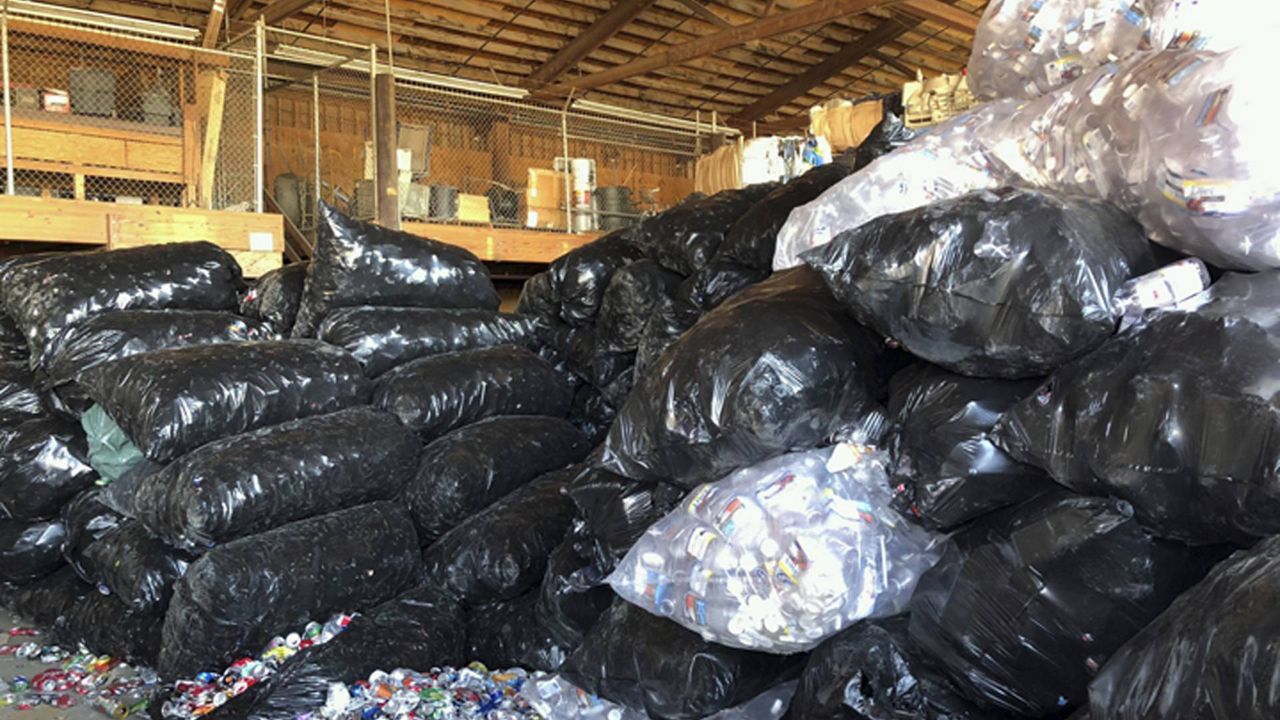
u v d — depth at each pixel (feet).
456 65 41.75
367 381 11.45
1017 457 5.82
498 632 10.07
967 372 6.34
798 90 49.03
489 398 11.68
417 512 10.78
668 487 7.83
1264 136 5.15
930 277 6.06
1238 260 5.62
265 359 10.53
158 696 9.17
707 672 7.14
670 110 50.34
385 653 9.39
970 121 8.09
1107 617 5.34
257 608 9.14
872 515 6.63
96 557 10.69
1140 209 6.06
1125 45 7.13
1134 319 5.57
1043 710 5.75
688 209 12.38
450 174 35.45
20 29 20.21
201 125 23.00
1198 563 5.35
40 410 12.11
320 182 28.50
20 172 21.99
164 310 12.27
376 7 36.45
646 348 11.84
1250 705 3.62
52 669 10.80
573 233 28.73
